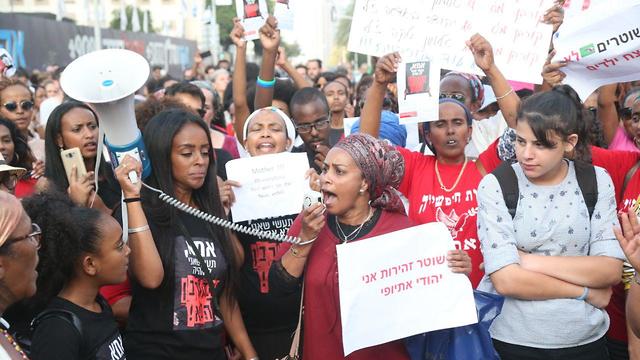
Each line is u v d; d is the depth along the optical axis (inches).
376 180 117.5
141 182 126.7
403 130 195.9
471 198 151.1
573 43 164.9
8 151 169.0
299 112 200.4
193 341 128.0
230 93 330.3
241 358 146.3
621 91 208.4
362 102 295.0
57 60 681.0
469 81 186.4
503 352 125.9
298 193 151.3
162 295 127.7
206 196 136.9
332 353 119.3
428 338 119.6
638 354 137.3
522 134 120.3
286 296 152.0
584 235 122.5
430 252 113.9
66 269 109.7
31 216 110.3
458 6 163.9
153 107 185.3
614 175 153.2
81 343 106.8
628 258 106.6
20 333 115.0
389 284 112.5
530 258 121.4
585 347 122.7
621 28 159.9
